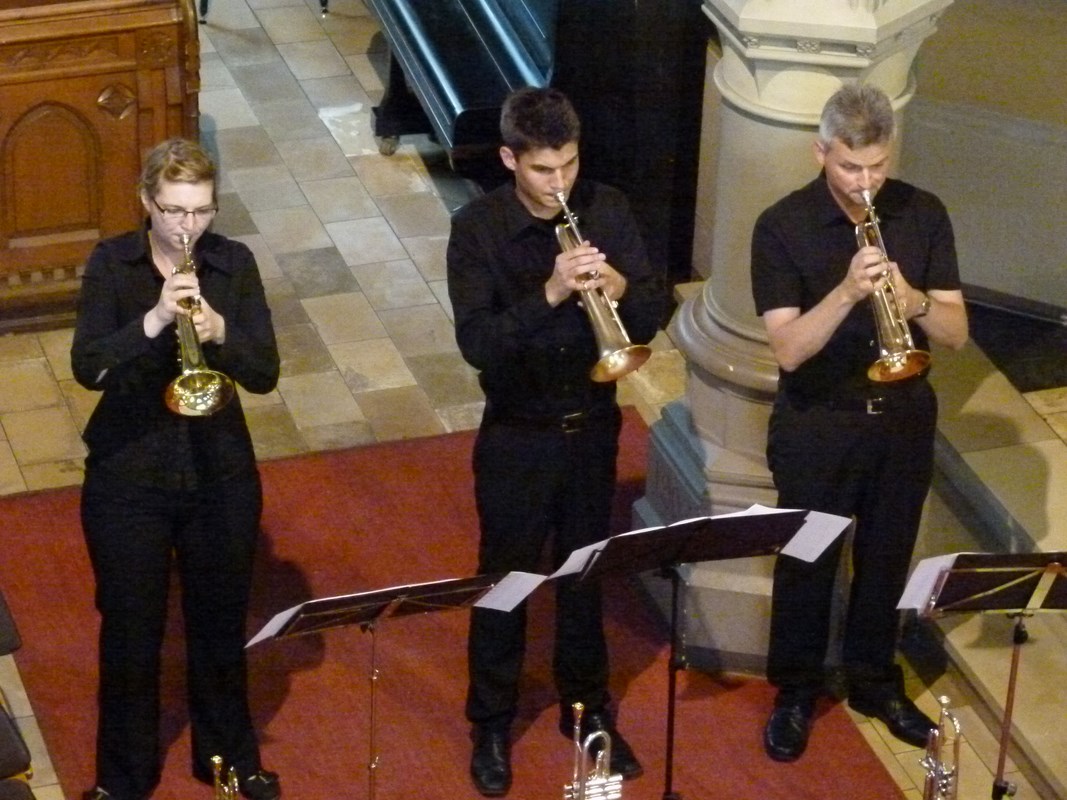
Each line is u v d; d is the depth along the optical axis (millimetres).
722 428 6027
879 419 5203
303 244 8609
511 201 4961
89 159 7602
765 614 5957
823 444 5215
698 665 6102
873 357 5105
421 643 6168
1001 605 4684
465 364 7828
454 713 5855
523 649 5520
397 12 8672
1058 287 7410
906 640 6227
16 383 7523
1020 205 7324
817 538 4812
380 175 9234
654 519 6414
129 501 4883
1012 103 7191
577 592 5395
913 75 5680
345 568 6543
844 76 5277
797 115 5340
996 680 5812
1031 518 6141
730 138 5570
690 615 6031
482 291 4996
